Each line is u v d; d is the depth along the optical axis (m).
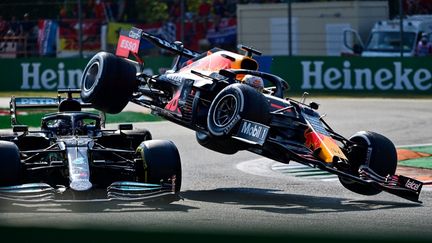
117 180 37.31
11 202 30.89
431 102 96.75
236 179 45.31
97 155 37.91
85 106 42.34
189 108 40.53
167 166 33.44
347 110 87.06
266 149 36.34
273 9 117.44
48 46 115.00
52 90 110.19
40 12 116.50
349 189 38.66
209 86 39.31
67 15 118.12
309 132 36.22
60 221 27.88
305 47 117.75
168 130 70.19
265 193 39.81
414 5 117.25
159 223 28.23
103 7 118.88
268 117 35.34
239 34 118.81
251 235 15.03
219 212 31.89
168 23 117.44
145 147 34.03
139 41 46.78
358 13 115.50
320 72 108.25
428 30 112.00
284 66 108.50
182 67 44.50
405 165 51.22
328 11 116.50
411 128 71.81
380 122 76.19
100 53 42.41
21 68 111.31
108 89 41.44
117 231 15.51
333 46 116.25
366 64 107.62
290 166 51.25
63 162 33.25
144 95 43.44
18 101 40.59
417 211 33.59
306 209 33.69
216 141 37.56
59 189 31.97
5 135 36.56
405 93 107.12
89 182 31.22
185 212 31.45
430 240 14.50
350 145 38.03
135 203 33.41
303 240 14.82
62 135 36.34
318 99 99.88
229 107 36.22
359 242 14.53
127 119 77.94
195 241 15.01
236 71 38.88
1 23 114.81
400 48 110.25
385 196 39.50
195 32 118.75
